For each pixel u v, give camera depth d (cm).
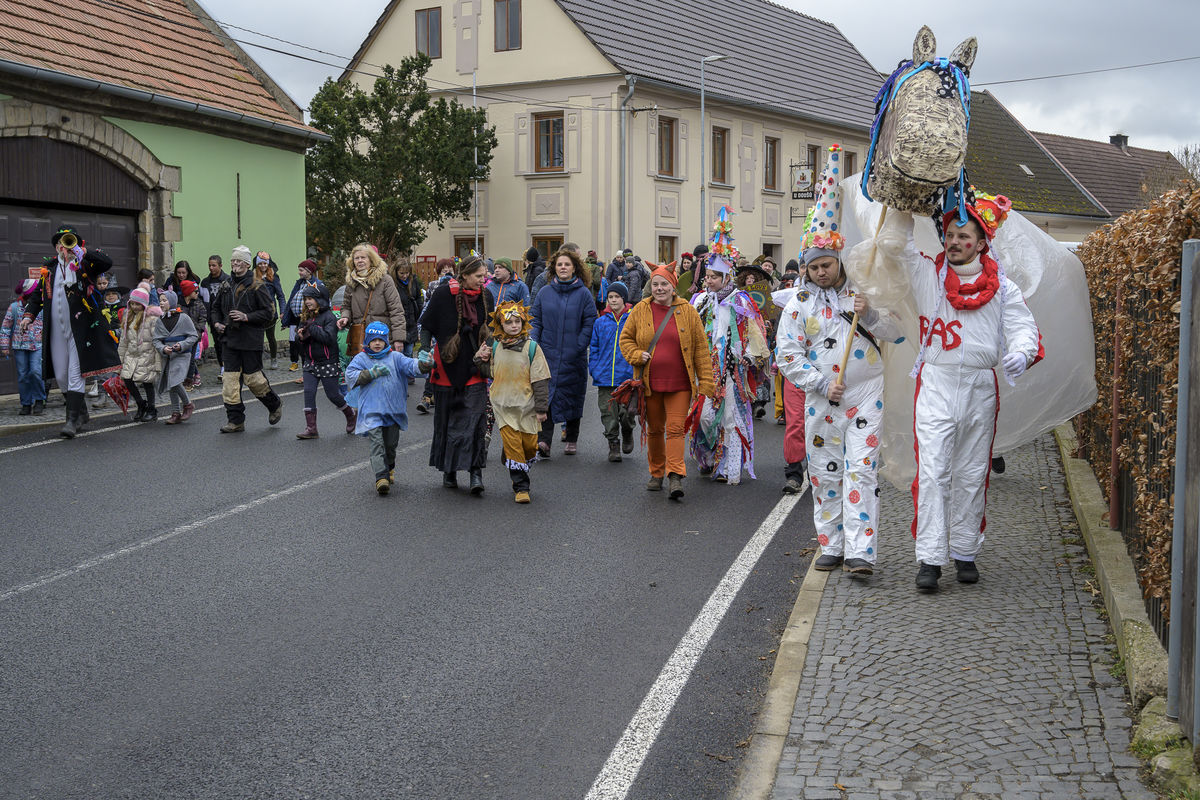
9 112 1538
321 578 656
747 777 399
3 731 445
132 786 400
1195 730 367
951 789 378
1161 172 2300
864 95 4425
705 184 3381
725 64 3725
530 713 466
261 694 484
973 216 577
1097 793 369
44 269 1159
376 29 3562
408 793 397
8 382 1494
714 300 955
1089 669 476
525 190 3347
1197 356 380
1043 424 712
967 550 608
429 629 569
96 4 1862
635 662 525
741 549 732
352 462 1028
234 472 972
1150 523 488
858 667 491
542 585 647
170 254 1842
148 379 1252
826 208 658
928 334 598
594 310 1093
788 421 910
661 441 921
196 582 645
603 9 3412
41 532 753
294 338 1184
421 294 1952
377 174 2936
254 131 2016
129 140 1748
